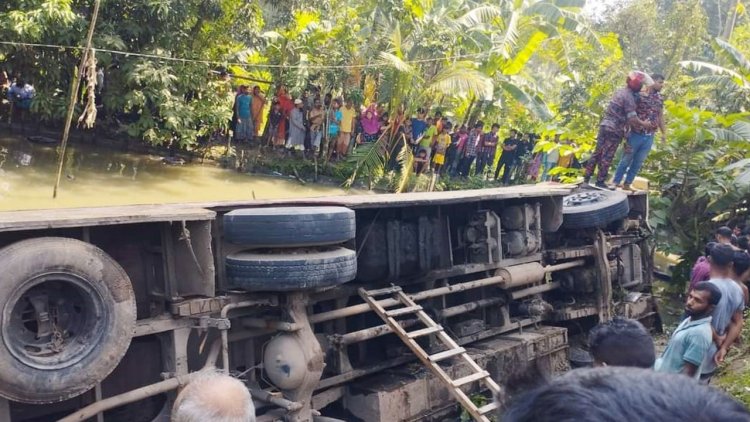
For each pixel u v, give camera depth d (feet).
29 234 15.56
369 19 58.80
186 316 17.33
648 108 35.70
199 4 47.88
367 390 21.30
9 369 13.70
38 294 14.74
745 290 26.02
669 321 38.24
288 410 18.26
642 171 45.32
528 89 69.00
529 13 61.11
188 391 7.11
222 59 52.42
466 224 28.78
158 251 18.17
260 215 17.74
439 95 59.47
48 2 40.01
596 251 32.04
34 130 45.91
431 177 60.29
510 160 66.59
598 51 68.85
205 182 44.73
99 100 47.80
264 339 21.36
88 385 14.90
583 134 55.31
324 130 55.16
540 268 29.17
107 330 15.10
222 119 49.83
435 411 22.71
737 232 38.78
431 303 25.29
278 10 55.31
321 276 17.95
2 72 44.27
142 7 44.91
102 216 15.16
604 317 31.71
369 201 21.29
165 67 45.55
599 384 2.98
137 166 45.42
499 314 28.27
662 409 2.72
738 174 43.11
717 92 57.57
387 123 57.77
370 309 21.93
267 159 52.85
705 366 17.10
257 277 17.65
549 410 2.95
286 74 54.34
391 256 23.52
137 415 18.33
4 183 35.68
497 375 25.64
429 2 58.70
